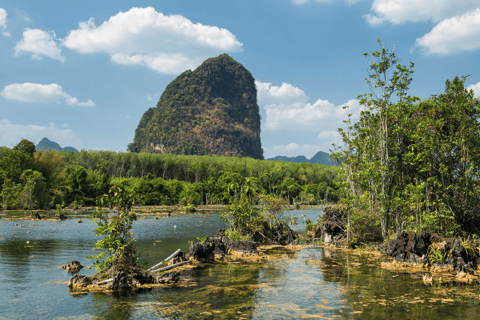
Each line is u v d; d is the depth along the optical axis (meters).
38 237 28.09
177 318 9.69
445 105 21.97
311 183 144.00
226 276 15.35
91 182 94.06
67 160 140.62
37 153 92.06
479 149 20.84
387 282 14.23
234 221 27.14
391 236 21.89
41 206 75.44
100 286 13.01
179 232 34.09
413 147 22.91
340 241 25.45
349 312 10.35
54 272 15.43
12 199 68.94
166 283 13.86
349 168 26.69
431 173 22.39
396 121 25.02
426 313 10.22
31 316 9.73
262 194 30.03
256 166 158.75
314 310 10.53
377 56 24.20
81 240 26.36
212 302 11.29
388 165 23.64
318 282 14.23
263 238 27.41
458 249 16.91
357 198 25.25
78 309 10.39
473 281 14.34
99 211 14.16
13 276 14.59
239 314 10.10
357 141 26.62
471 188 20.98
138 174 166.88
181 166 171.12
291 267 17.52
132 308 10.55
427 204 20.86
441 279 14.74
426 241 18.02
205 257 19.39
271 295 12.22
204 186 113.50
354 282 14.26
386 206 22.72
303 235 32.91
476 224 20.81
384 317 9.89
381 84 24.45
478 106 21.67
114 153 157.75
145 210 75.31
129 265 14.05
